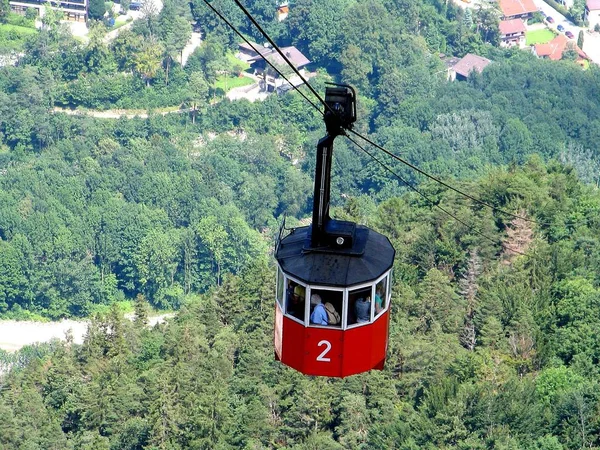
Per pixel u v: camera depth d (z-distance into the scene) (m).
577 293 162.62
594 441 131.25
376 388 150.00
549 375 142.00
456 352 157.25
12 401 177.88
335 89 42.69
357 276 42.81
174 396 163.12
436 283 171.00
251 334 172.25
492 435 132.75
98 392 171.25
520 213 195.00
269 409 153.38
